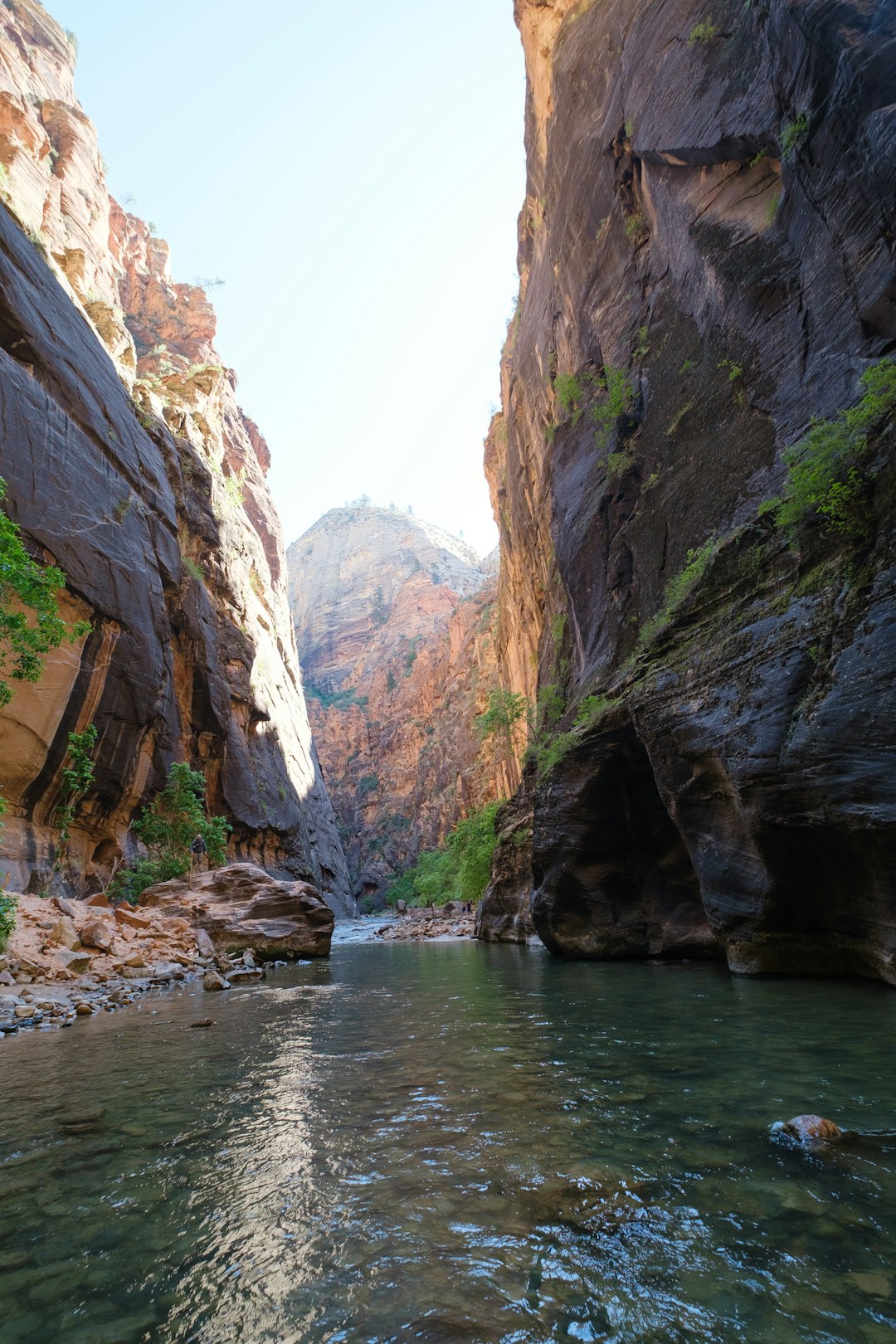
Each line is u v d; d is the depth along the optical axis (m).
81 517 28.11
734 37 14.48
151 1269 2.83
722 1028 6.80
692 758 11.45
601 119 22.78
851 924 9.19
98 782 27.19
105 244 56.66
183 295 78.00
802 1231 2.87
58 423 28.00
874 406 8.62
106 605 28.09
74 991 10.94
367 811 116.06
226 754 44.22
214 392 62.75
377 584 193.88
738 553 11.75
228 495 57.88
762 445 12.76
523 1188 3.40
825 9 10.25
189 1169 3.83
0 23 55.78
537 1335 2.32
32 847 23.27
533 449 33.41
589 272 23.45
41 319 29.34
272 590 68.75
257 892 19.78
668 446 16.38
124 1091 5.45
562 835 15.58
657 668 13.07
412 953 21.53
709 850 11.38
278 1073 5.91
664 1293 2.51
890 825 7.45
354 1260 2.82
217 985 12.30
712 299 14.99
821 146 10.77
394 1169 3.71
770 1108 4.35
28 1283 2.74
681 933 13.81
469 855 39.81
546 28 31.36
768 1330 2.27
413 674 126.06
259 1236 3.06
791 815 9.00
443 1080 5.44
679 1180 3.39
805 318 11.84
